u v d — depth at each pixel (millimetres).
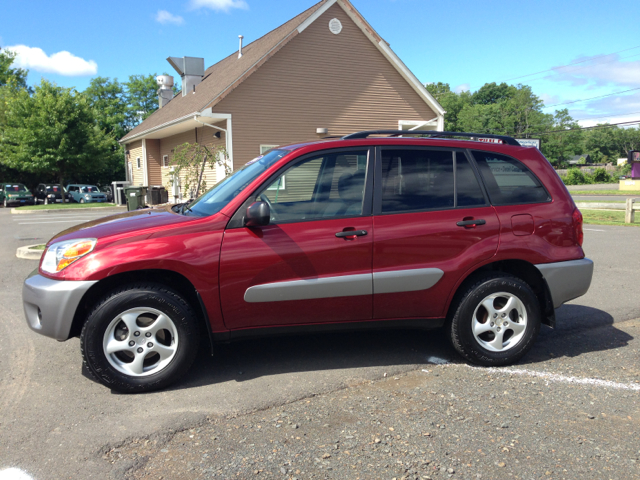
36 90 28062
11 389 3588
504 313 4008
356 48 18750
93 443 2844
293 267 3650
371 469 2594
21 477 2525
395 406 3312
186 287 3760
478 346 3963
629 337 4750
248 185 3732
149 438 2902
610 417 3160
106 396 3473
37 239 11836
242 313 3637
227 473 2562
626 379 3764
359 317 3865
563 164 100750
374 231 3779
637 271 7715
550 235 4121
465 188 4047
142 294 3447
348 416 3176
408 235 3822
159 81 28375
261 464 2641
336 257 3711
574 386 3639
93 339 3393
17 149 28078
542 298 4273
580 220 4258
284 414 3201
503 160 4188
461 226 3914
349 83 18766
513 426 3045
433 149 4062
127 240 3480
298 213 3764
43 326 3471
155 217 3877
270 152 4273
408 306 3902
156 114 26578
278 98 17594
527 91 90438
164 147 24250
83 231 3723
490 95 101062
